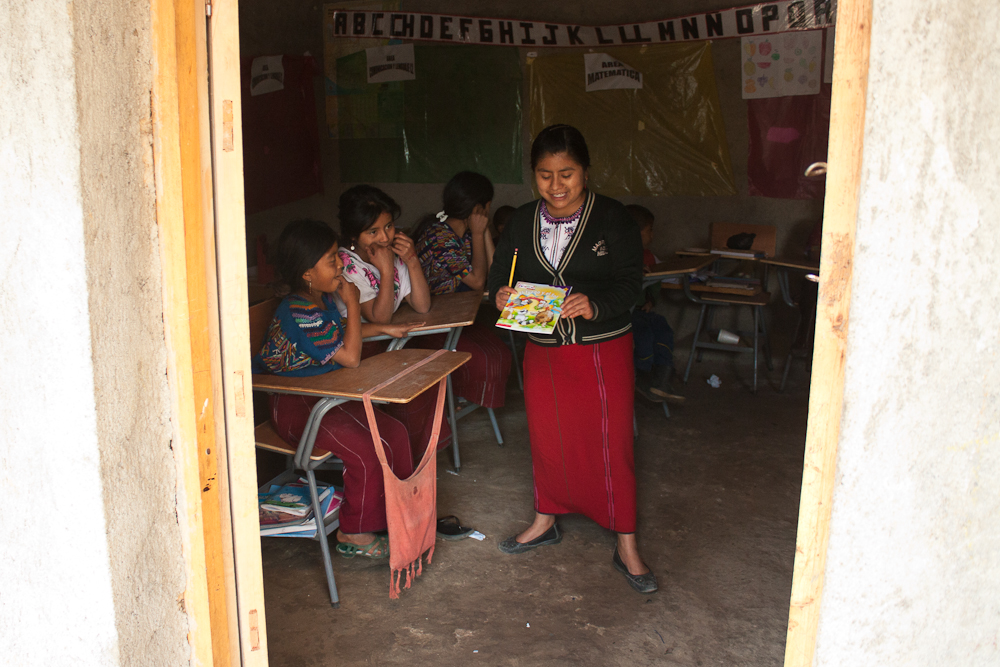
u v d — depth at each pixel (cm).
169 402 173
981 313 156
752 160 566
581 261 276
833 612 157
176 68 156
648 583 291
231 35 165
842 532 152
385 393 252
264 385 268
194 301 168
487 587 296
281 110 569
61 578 167
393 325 330
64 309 151
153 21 155
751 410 488
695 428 458
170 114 158
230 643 192
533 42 583
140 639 172
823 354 143
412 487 275
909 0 134
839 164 136
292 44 580
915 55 136
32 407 160
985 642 177
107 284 153
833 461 147
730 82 560
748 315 596
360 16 604
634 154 589
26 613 175
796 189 557
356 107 623
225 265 173
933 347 152
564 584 297
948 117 143
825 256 140
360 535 308
